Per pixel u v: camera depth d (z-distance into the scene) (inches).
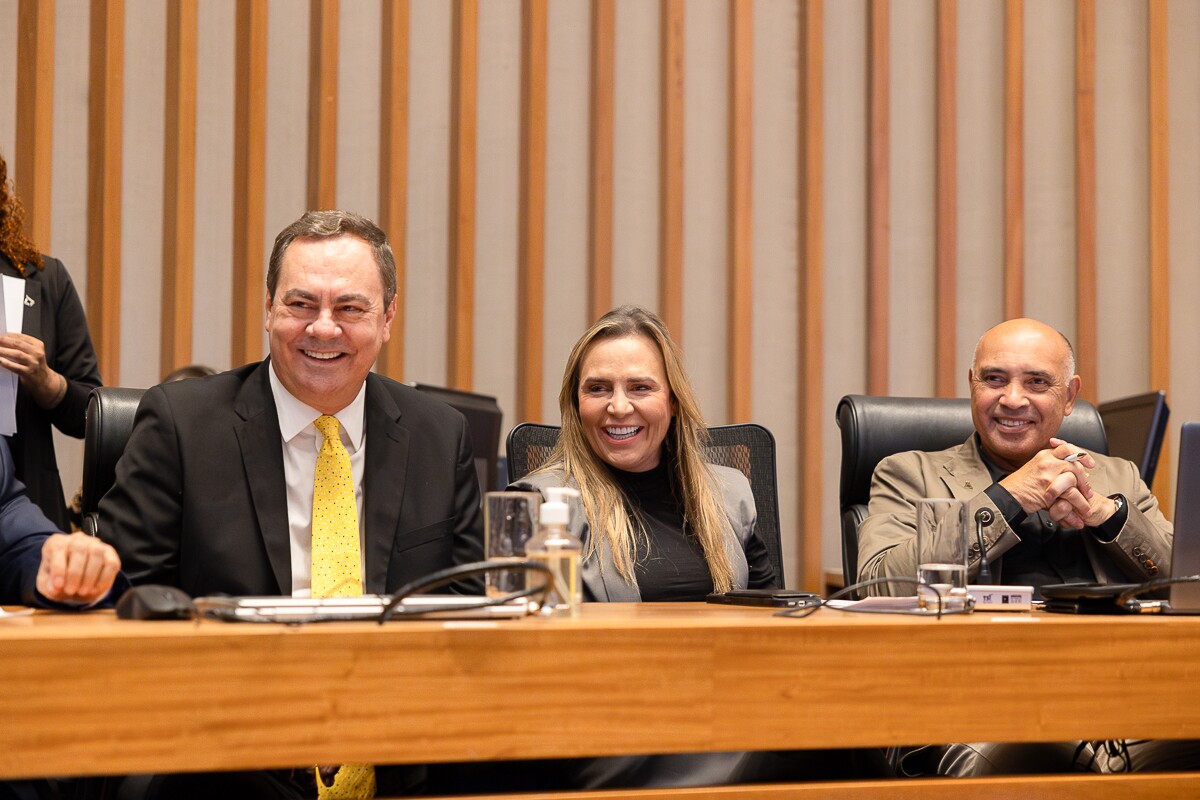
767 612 59.1
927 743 49.2
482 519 81.3
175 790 61.4
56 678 41.0
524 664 45.1
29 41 138.5
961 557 58.2
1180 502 59.7
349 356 73.2
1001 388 95.7
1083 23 163.9
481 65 155.4
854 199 164.2
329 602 50.8
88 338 108.3
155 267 144.8
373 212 151.9
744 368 156.6
